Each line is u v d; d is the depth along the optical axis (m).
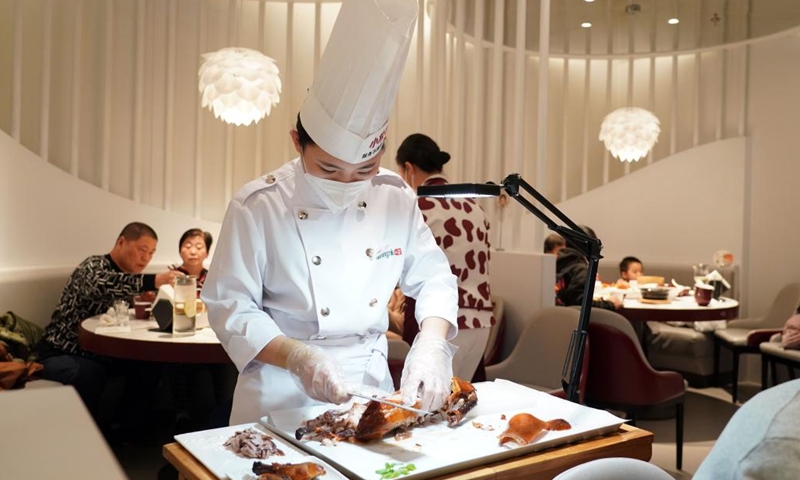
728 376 5.91
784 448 0.83
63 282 4.53
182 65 5.18
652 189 6.61
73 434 0.42
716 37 6.07
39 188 4.51
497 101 4.13
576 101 7.07
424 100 5.50
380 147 1.65
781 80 6.05
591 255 1.60
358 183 1.70
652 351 5.95
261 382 1.65
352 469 1.15
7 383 3.10
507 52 6.23
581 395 2.86
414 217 1.92
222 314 1.65
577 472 1.07
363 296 1.75
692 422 4.69
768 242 6.11
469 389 1.50
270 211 1.70
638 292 5.13
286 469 1.12
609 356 3.64
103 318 3.31
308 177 1.68
